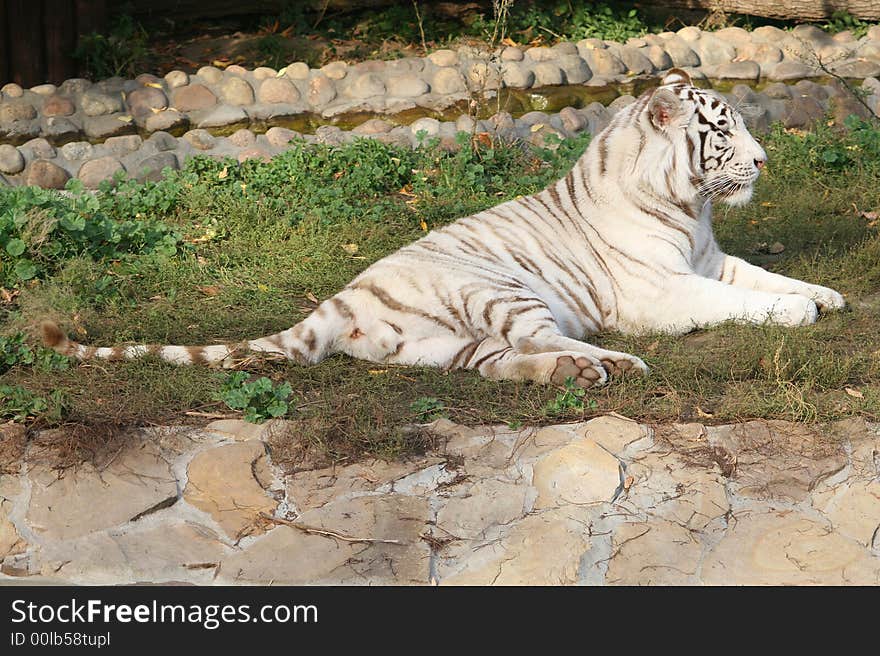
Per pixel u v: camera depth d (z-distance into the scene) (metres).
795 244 9.85
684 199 7.91
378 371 7.39
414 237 10.09
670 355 7.50
